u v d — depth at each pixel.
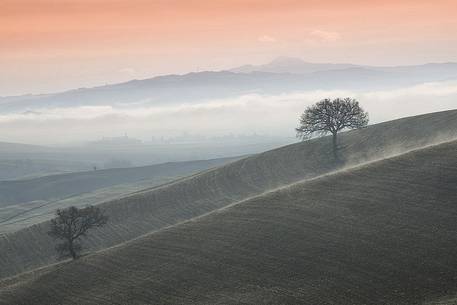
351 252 73.31
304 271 70.94
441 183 89.94
